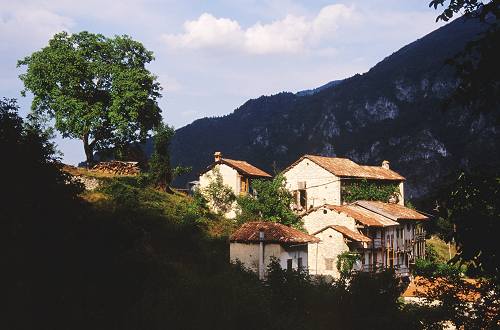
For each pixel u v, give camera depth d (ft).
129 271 44.32
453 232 20.81
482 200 20.13
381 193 160.76
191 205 136.46
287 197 147.95
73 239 41.42
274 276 53.31
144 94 146.20
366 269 123.54
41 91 140.87
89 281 40.34
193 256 100.53
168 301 44.80
